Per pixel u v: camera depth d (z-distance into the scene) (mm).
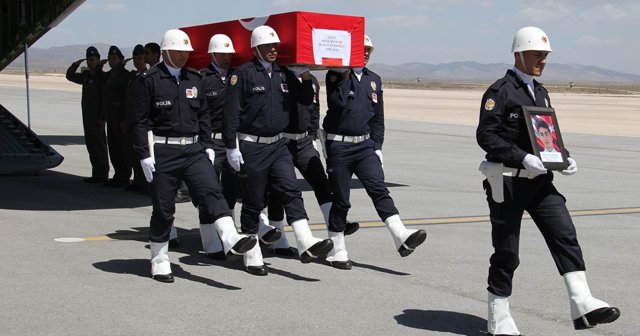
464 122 33188
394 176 14812
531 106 5227
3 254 7613
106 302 6059
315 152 7945
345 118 7316
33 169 13516
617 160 18766
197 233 9055
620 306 6324
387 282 6938
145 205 10883
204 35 8977
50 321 5543
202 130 6922
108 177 13570
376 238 8891
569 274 5203
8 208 10336
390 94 80188
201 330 5430
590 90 152875
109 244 8227
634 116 41906
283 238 8086
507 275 5340
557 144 5203
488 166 5324
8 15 16047
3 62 17609
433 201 11812
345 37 7418
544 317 5965
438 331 5566
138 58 11016
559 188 13703
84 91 12836
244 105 7129
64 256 7605
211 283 6770
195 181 6730
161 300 6168
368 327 5609
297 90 7672
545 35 5250
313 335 5387
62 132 23094
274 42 7102
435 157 18484
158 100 6660
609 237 9305
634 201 12281
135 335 5281
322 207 7906
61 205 10719
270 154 7227
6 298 6094
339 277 7094
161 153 6703
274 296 6383
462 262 7773
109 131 12344
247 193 7238
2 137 14492
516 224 5301
